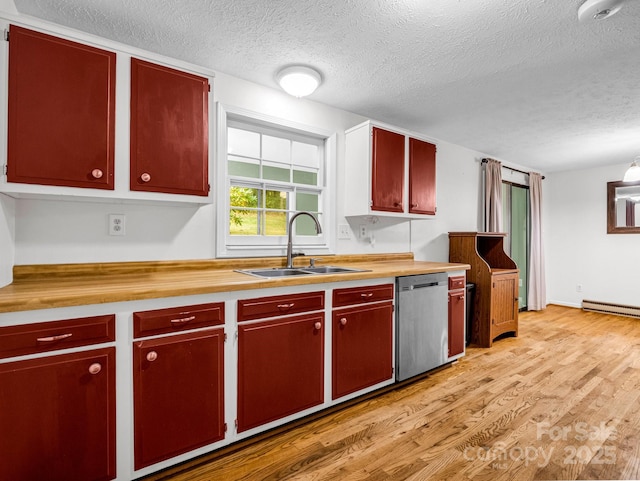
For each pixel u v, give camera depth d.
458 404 2.14
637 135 3.49
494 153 4.25
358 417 1.97
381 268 2.47
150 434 1.40
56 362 1.22
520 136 3.57
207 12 1.64
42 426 1.20
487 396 2.25
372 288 2.17
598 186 4.92
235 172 2.42
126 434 1.35
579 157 4.39
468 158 4.08
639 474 1.49
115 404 1.33
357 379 2.09
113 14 1.66
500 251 3.85
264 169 2.55
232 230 2.41
